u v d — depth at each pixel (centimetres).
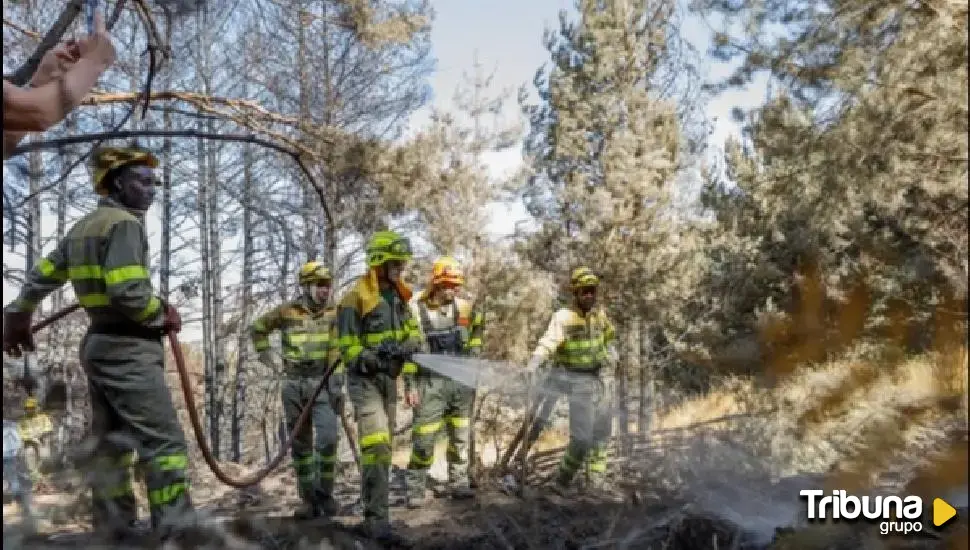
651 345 1251
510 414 785
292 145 957
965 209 525
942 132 525
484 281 1134
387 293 529
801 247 614
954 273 482
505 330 1091
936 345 398
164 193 1772
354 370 518
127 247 393
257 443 1786
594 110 1472
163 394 406
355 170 992
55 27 313
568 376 654
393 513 588
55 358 1295
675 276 1201
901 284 522
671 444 563
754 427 497
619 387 1170
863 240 577
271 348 652
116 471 409
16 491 371
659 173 1353
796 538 333
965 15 513
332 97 1382
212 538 421
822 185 606
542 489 621
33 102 208
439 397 639
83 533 385
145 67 1142
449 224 1170
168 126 965
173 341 415
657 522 444
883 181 555
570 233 1302
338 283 1398
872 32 583
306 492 580
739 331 927
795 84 624
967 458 318
